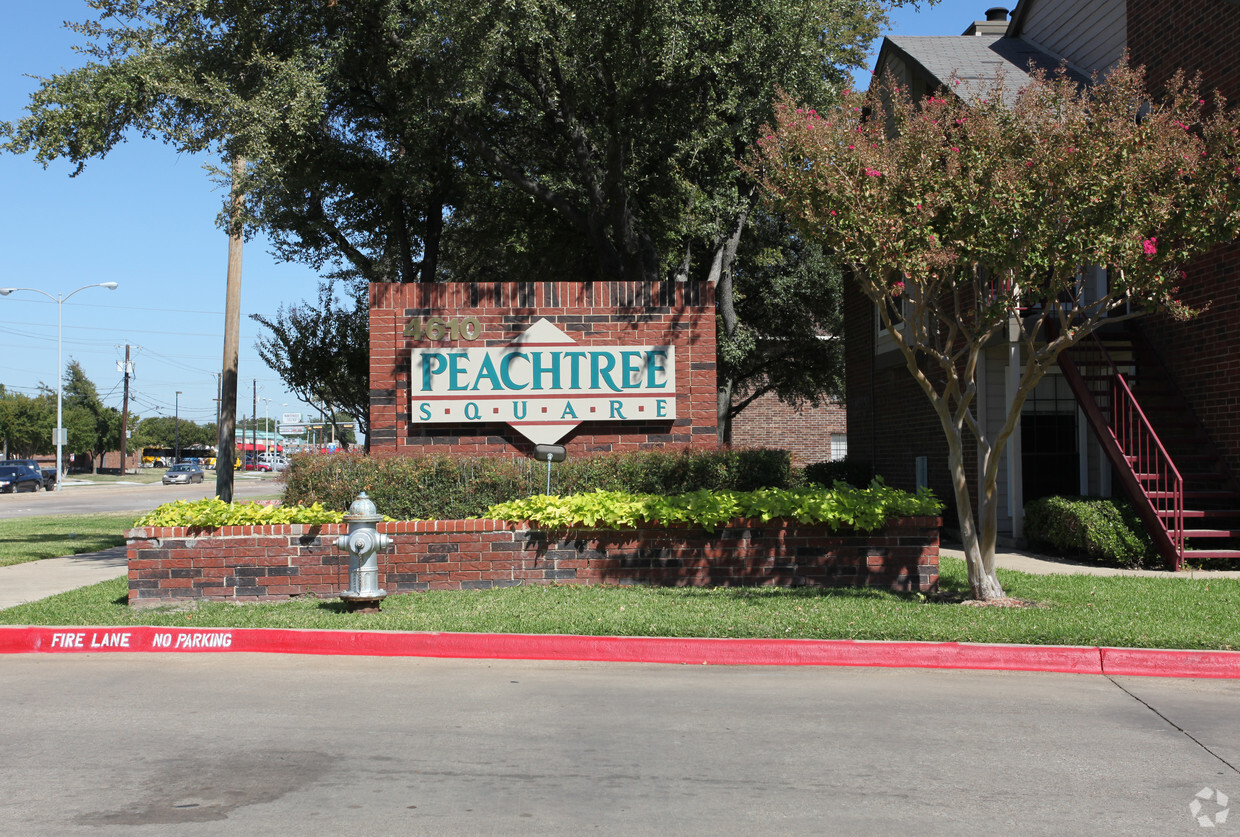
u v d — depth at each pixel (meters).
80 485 60.03
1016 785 4.91
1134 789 4.86
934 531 10.50
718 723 6.01
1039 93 9.57
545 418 13.28
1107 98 9.89
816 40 16.12
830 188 9.15
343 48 15.55
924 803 4.64
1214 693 6.85
